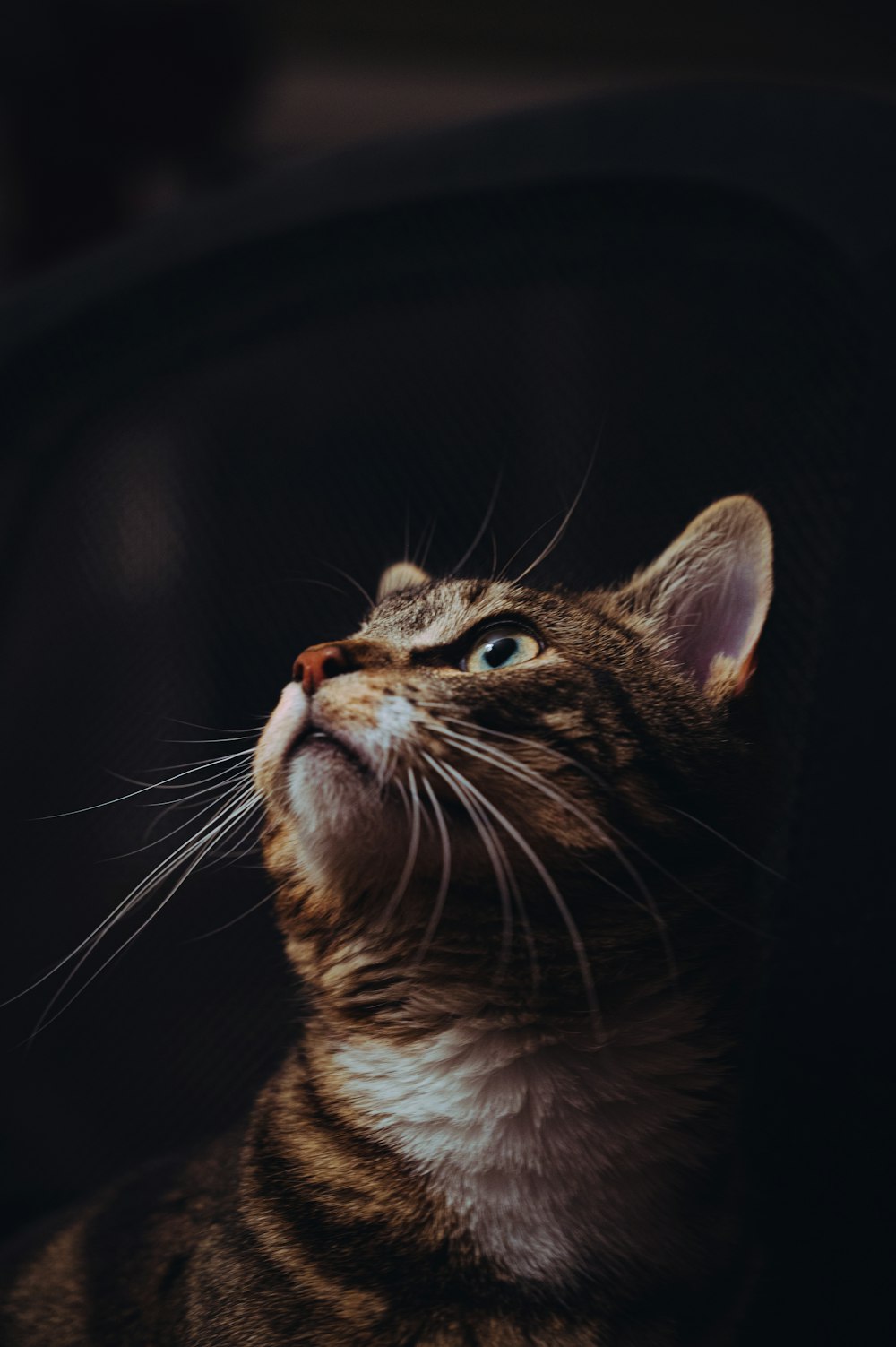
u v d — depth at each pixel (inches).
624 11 59.6
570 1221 19.4
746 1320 19.7
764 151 22.1
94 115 37.3
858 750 20.0
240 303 25.8
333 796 20.1
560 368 23.4
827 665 20.3
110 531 26.0
